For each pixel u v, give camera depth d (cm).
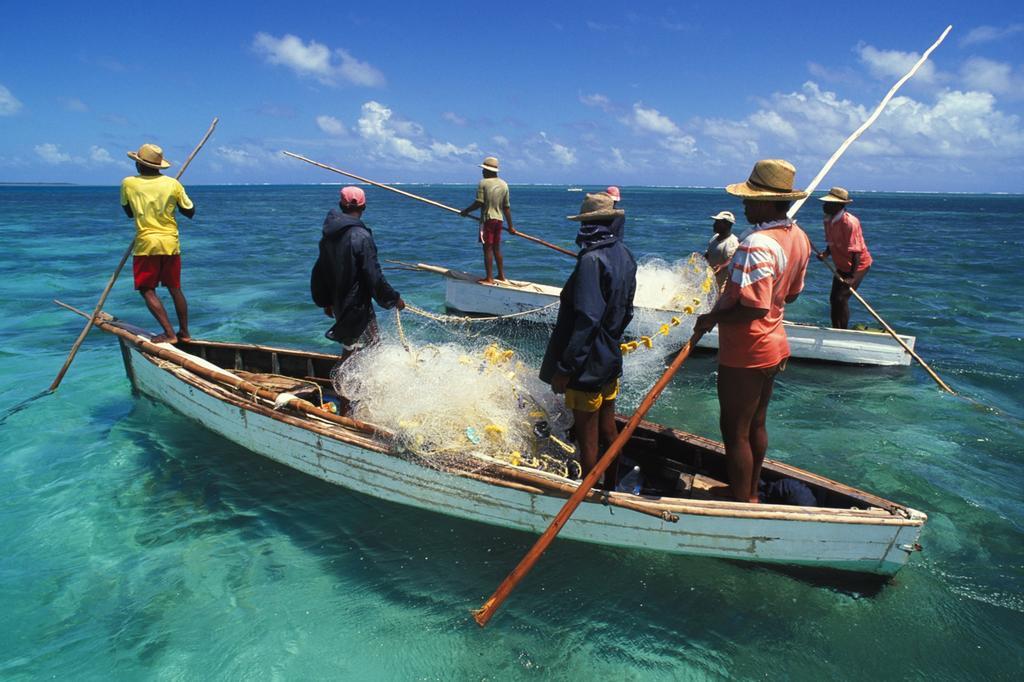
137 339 645
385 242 2580
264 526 483
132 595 410
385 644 374
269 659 362
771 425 693
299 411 516
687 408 741
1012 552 461
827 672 356
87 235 2744
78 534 471
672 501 410
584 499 418
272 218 4197
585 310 363
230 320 1123
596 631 385
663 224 4356
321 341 995
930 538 478
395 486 480
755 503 425
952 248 2617
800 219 4816
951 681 349
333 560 446
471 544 462
